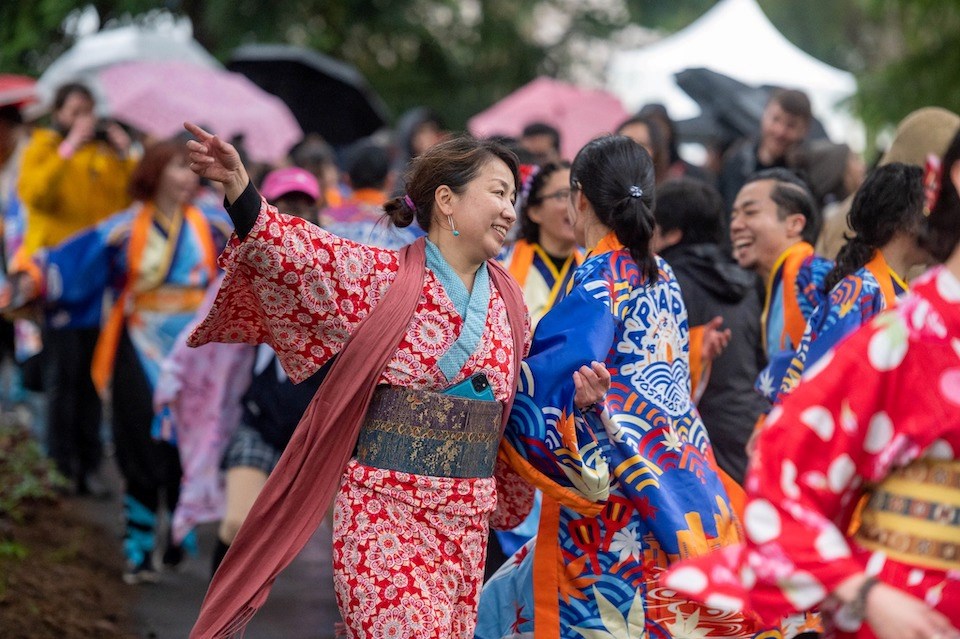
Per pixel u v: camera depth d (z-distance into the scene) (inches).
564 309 268.2
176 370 414.6
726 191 503.8
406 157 672.4
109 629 379.2
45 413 554.6
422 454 249.4
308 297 244.1
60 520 500.4
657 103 557.3
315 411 250.8
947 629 167.3
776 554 173.3
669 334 277.3
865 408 177.0
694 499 271.4
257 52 930.1
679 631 268.1
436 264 255.0
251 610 251.1
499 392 257.4
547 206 342.0
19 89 768.9
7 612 364.2
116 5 1167.6
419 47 1435.8
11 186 609.3
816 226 344.2
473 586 257.6
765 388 319.6
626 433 269.0
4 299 507.2
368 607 246.2
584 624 271.0
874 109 1002.1
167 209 483.5
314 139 653.3
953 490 177.2
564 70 1551.4
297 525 252.5
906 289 280.8
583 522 272.1
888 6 1053.2
